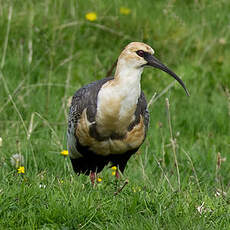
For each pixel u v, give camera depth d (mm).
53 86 13773
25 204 8258
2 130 12094
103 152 9680
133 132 9516
